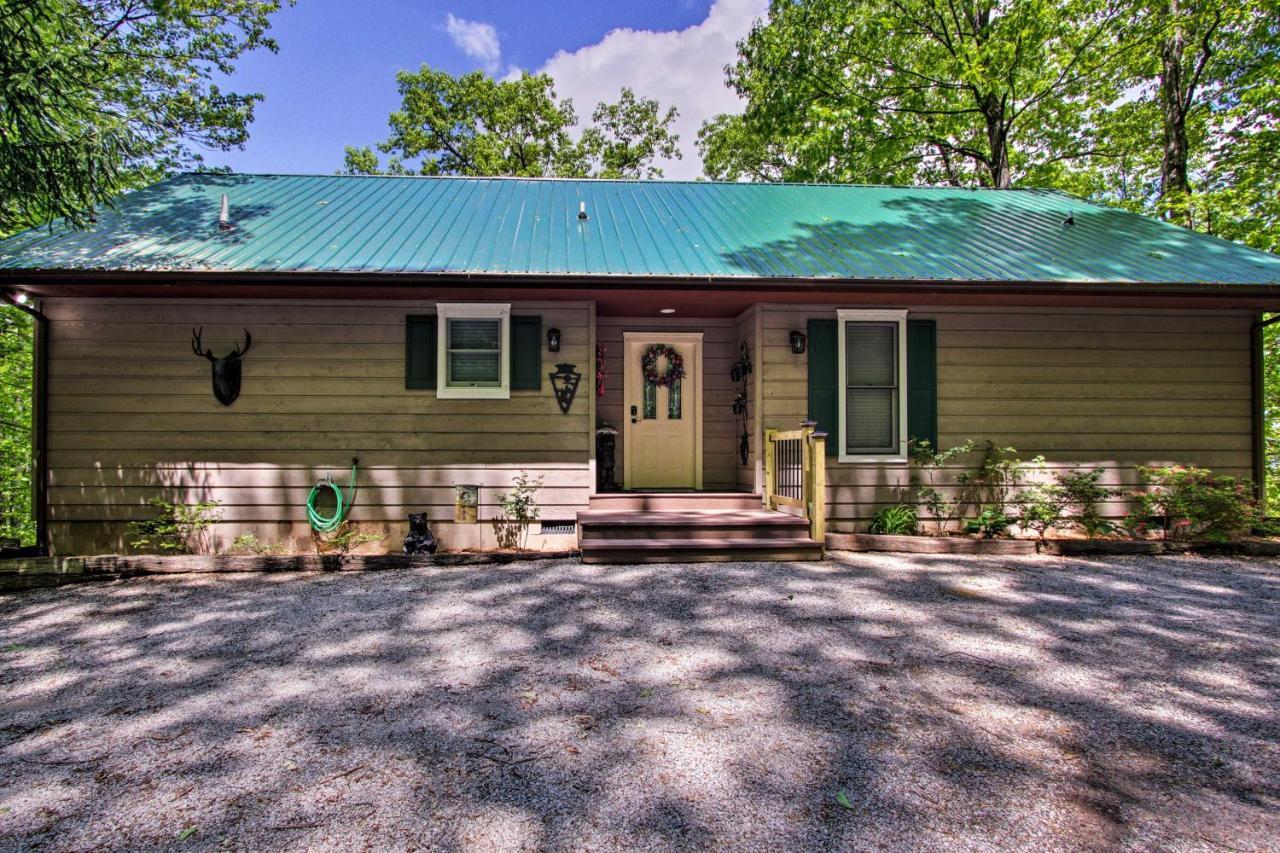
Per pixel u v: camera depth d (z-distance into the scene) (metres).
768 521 6.67
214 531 7.13
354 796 2.46
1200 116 13.95
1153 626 4.47
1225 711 3.19
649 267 6.99
